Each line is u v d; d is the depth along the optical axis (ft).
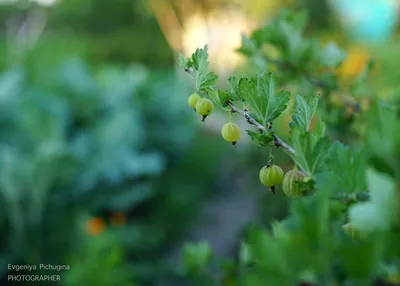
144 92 24.41
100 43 47.67
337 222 2.44
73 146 17.53
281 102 2.21
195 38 61.26
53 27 46.52
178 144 24.38
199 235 19.45
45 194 15.42
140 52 49.26
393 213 1.68
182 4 59.06
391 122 1.86
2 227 15.12
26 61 27.68
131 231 16.56
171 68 49.57
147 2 51.96
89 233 13.74
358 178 2.18
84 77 21.54
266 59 4.84
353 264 1.69
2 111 16.71
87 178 16.96
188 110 25.40
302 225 2.07
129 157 18.19
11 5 41.98
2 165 14.67
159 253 17.67
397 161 1.83
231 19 59.88
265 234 1.91
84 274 7.30
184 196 21.80
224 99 2.32
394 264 1.78
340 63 4.74
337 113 4.91
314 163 2.17
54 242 15.20
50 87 20.95
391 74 8.19
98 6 49.57
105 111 21.15
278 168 2.24
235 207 22.07
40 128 16.55
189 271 4.28
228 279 3.94
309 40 4.90
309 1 44.04
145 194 18.34
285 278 1.86
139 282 14.07
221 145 28.99
